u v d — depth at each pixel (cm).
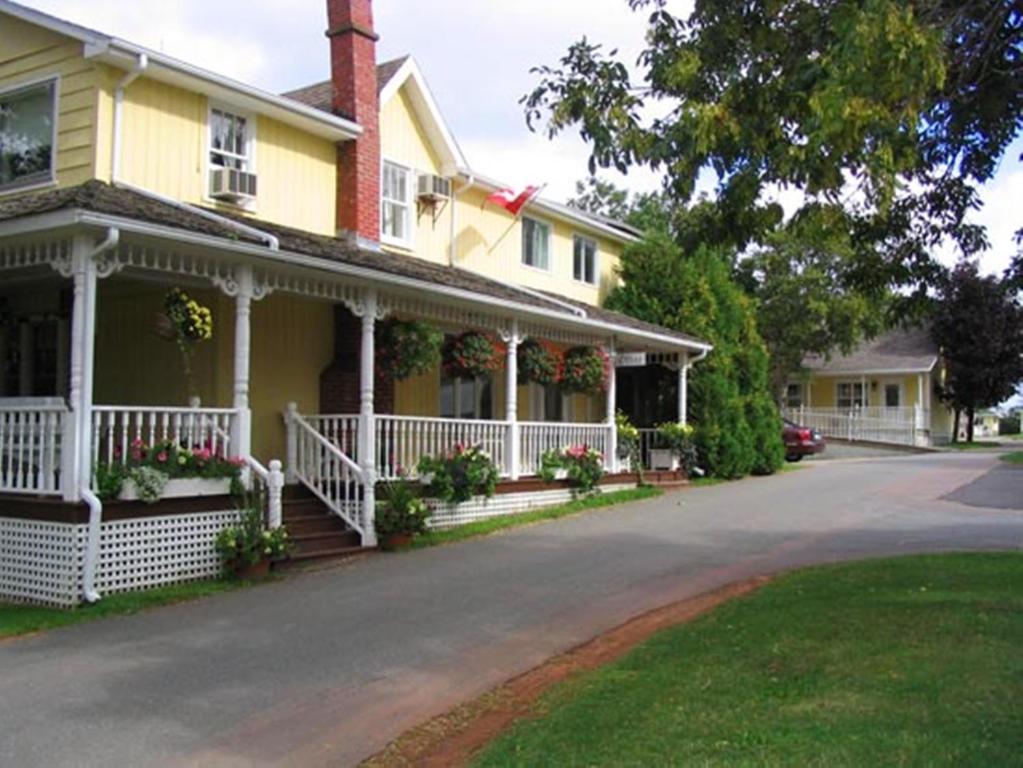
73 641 871
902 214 1040
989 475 2375
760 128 896
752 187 911
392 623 923
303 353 1538
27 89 1393
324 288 1328
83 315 1049
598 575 1146
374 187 1709
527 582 1110
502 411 2066
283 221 1588
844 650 708
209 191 1470
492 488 1608
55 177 1352
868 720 547
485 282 1784
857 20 721
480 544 1388
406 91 1856
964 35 891
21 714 666
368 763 583
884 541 1345
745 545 1345
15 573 1072
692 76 917
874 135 761
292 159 1612
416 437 1558
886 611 824
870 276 1066
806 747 512
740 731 550
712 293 2503
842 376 4594
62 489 1048
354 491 1387
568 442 1928
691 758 514
